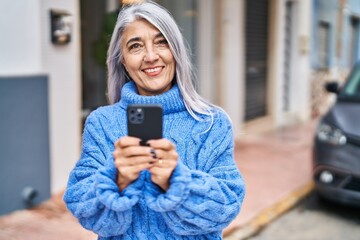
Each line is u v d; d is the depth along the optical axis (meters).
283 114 9.79
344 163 4.32
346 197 4.36
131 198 1.32
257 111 8.95
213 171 1.48
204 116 1.51
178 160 1.32
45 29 4.34
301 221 4.55
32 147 4.25
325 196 4.59
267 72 9.20
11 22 4.12
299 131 9.22
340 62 13.28
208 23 7.20
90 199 1.37
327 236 4.18
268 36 9.06
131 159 1.28
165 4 6.26
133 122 1.33
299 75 10.15
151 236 1.42
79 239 3.69
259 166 6.41
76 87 4.73
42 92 4.29
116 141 1.38
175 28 1.50
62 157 4.66
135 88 1.61
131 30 1.50
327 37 12.15
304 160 6.81
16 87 4.05
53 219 4.06
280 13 9.09
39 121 4.29
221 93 7.43
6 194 4.08
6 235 3.71
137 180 1.36
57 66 4.50
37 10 4.27
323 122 4.73
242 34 7.79
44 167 4.39
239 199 1.47
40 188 4.37
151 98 1.50
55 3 4.41
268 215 4.61
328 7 11.83
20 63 4.21
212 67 7.33
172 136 1.48
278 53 9.19
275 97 9.25
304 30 10.13
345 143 4.37
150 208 1.35
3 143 4.00
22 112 4.12
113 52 1.62
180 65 1.52
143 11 1.48
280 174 6.04
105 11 5.46
